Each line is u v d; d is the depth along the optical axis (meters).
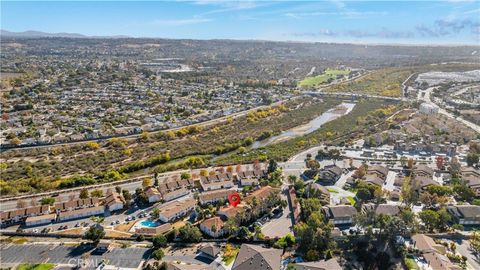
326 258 186.88
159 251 190.12
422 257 188.62
